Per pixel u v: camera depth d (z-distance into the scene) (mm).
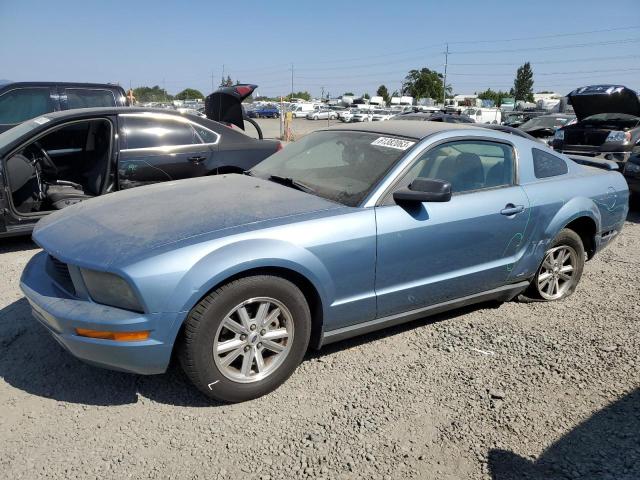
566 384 3197
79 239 2906
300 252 2926
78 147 6383
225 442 2631
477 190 3754
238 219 2986
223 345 2814
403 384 3168
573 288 4590
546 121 15305
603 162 5062
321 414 2865
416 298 3498
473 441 2666
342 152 3830
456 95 114000
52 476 2381
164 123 6086
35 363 3318
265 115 59438
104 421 2775
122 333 2605
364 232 3143
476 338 3773
